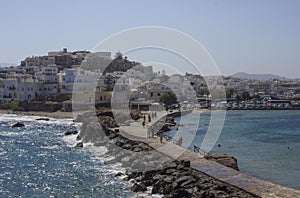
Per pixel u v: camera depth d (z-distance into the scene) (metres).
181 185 33.91
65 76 151.88
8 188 40.16
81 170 47.25
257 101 190.12
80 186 40.06
